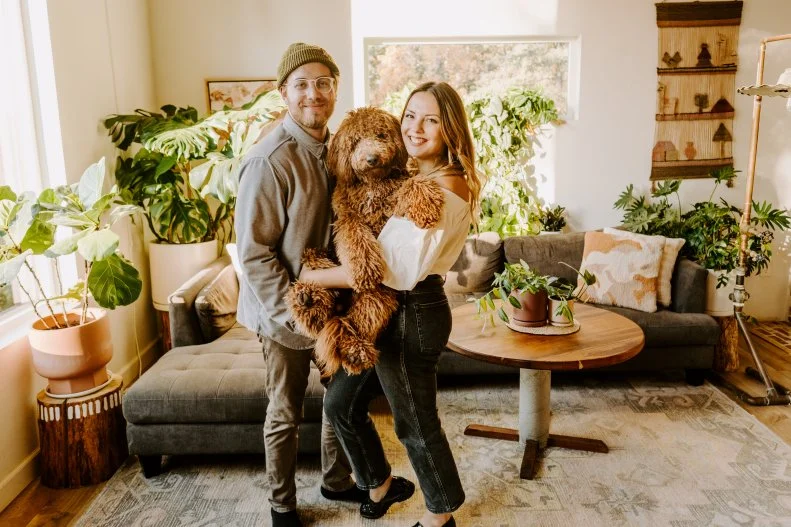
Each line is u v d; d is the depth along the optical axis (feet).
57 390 7.43
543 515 6.65
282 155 5.13
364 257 4.73
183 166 11.05
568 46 12.70
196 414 7.21
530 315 7.64
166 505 6.97
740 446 8.06
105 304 7.38
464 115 5.08
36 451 7.77
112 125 9.89
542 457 7.86
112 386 7.76
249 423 7.33
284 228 5.28
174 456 8.11
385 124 4.96
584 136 12.73
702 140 12.79
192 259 10.68
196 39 12.07
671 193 12.27
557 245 11.36
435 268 5.15
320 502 6.93
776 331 12.80
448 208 4.80
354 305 5.03
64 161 8.56
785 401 9.31
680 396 9.71
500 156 12.20
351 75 12.33
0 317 7.88
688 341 9.78
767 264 12.00
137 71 11.32
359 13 12.16
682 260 10.70
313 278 5.04
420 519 6.15
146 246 11.70
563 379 10.45
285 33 12.12
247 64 12.17
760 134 12.80
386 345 5.21
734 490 7.04
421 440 5.46
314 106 5.21
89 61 9.41
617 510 6.71
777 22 12.42
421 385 5.35
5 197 6.77
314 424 7.39
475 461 7.80
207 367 7.75
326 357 4.97
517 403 9.52
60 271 8.69
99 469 7.50
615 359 6.70
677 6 12.28
